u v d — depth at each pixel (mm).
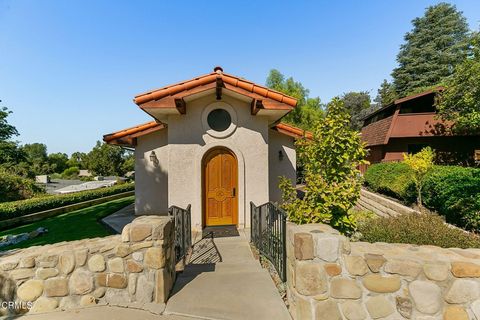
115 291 3373
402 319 2631
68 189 22562
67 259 3377
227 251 5734
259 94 6930
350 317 2672
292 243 3062
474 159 14906
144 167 10398
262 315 3098
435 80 29016
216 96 7488
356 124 35562
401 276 2672
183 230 5098
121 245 3408
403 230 4750
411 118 15414
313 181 4633
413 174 9094
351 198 4520
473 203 6090
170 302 3389
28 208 12523
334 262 2727
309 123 26078
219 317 3066
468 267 2600
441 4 30688
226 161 7945
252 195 7738
